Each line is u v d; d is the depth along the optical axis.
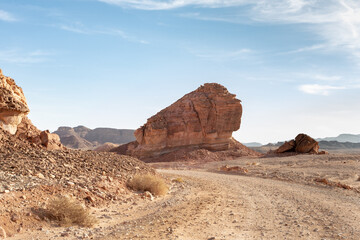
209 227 11.39
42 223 10.17
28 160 15.70
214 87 86.56
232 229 11.17
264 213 14.27
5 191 10.95
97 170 18.30
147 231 10.48
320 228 11.27
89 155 21.17
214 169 47.38
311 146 66.50
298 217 13.31
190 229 10.98
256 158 65.75
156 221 12.09
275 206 16.20
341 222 12.25
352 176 33.50
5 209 9.91
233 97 84.00
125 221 11.86
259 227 11.48
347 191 23.61
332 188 25.34
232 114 82.50
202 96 83.25
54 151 19.25
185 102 84.44
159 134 79.69
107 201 14.77
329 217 13.29
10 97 21.28
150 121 83.25
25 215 10.12
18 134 21.59
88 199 13.80
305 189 24.39
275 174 35.88
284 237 10.06
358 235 10.26
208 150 79.94
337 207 16.03
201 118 81.50
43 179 13.76
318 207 15.90
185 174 38.09
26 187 12.02
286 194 21.05
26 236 9.07
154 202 16.66
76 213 10.89
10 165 14.14
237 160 63.34
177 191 21.91
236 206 16.17
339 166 42.56
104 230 10.52
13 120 21.16
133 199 16.34
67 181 14.53
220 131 81.69
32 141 20.92
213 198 18.97
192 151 75.56
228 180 31.22
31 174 13.84
